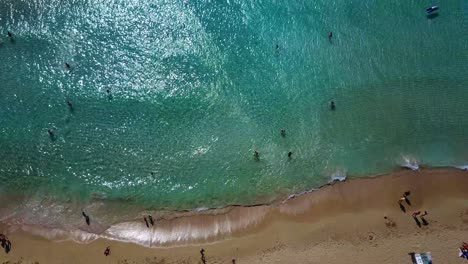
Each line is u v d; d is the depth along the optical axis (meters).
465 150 34.72
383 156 34.69
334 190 32.94
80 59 40.00
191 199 33.34
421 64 39.78
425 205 31.61
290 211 32.03
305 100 38.00
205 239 30.88
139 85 38.84
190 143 36.03
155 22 41.75
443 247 29.66
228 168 34.78
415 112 37.00
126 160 35.28
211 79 39.19
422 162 34.09
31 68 39.53
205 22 41.94
